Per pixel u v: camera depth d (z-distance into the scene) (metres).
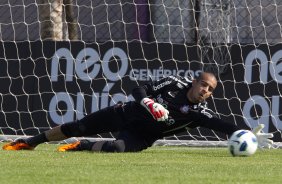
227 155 23.47
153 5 34.94
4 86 31.53
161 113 21.75
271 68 30.30
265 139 23.25
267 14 35.66
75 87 31.06
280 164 20.42
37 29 38.22
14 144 24.33
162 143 30.02
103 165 18.69
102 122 23.86
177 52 30.70
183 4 34.78
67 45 31.11
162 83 23.19
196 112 23.02
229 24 33.62
